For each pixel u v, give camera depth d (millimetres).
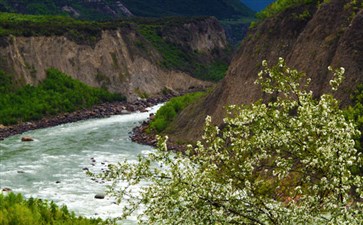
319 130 12938
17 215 30609
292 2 75000
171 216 13086
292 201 13141
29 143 70000
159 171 13641
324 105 12992
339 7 60250
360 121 37750
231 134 14000
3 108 88312
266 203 13320
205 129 14297
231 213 13391
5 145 68500
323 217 12797
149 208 13375
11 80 97625
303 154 13125
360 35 53094
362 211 12484
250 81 67188
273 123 13625
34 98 95938
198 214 13062
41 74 105938
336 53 54156
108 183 48688
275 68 14203
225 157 13789
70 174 52500
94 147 67312
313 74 55656
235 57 75750
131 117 97125
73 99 102375
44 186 47875
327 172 12773
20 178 50750
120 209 40844
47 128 83500
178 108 83250
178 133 71562
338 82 13914
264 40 71188
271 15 75875
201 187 13023
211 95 73625
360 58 51188
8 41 103562
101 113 100750
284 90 14031
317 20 61906
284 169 13203
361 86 47750
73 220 32688
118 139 73375
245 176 13641
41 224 30953
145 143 70188
